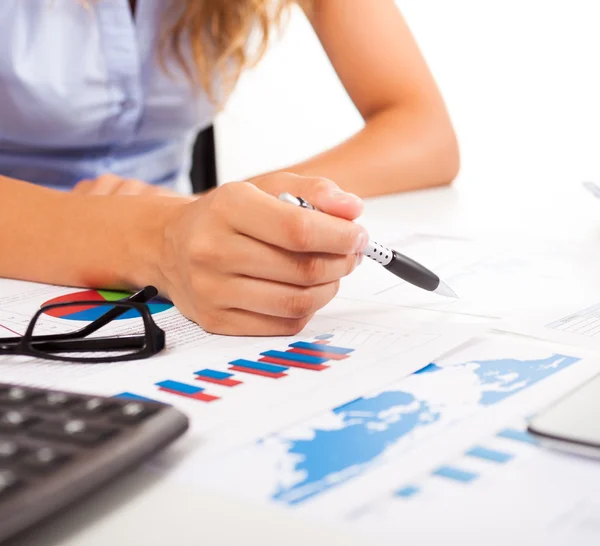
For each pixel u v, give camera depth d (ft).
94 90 3.13
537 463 0.88
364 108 3.37
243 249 1.42
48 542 0.75
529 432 0.94
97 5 3.01
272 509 0.80
